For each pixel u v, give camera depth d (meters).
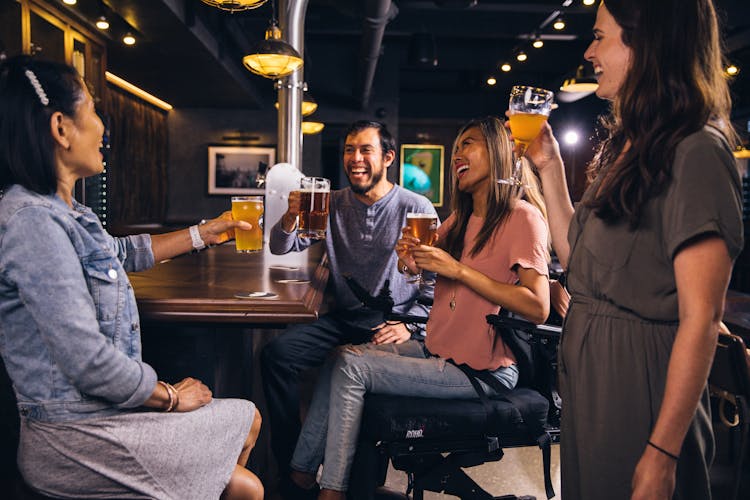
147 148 9.03
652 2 0.98
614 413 1.02
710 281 0.89
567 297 1.92
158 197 9.64
